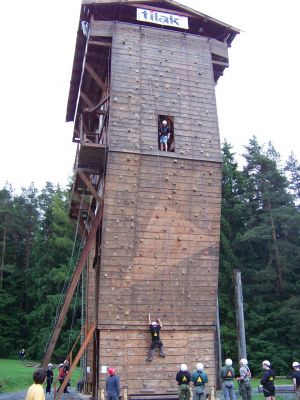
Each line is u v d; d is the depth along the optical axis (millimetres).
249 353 41188
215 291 20500
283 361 39938
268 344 41188
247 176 51969
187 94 21672
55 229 55469
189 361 19547
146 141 20219
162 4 23078
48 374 26438
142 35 21891
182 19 23031
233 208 49344
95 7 22000
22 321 56469
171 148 20938
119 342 19078
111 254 19375
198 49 22766
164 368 19156
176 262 20141
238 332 20516
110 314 19203
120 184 19656
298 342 41188
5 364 43750
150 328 19188
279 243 45719
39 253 58031
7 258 62344
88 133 23109
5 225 62781
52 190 70375
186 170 20578
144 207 19922
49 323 50844
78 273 20109
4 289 57562
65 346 48188
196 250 20438
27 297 57875
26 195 70312
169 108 21125
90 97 25641
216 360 22734
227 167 50719
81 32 23438
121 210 19609
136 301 19562
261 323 42250
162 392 18781
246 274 45938
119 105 20328
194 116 21438
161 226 20047
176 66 21938
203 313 20234
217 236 20734
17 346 54344
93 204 24328
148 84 21125
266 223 47219
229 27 23844
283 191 49438
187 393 15477
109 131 19828
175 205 20297
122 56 21172
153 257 19891
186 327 19938
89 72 22219
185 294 20141
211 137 21391
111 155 19578
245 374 16047
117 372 18641
